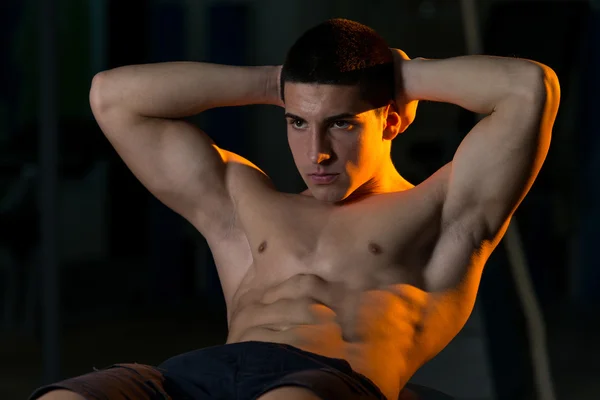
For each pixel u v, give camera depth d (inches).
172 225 268.8
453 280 92.0
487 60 90.2
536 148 89.0
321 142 88.4
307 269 91.6
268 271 93.4
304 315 87.3
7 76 299.9
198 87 96.8
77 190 324.5
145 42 281.1
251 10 279.0
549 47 214.5
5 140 271.6
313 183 90.3
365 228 92.4
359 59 88.4
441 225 92.6
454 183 91.7
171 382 80.4
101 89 98.2
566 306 254.5
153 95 97.1
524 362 139.0
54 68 145.0
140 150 98.7
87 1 290.4
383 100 90.9
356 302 88.4
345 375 76.1
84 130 262.2
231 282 98.0
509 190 90.3
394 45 296.7
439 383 134.7
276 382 73.5
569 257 266.1
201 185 98.9
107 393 74.2
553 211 263.1
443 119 274.7
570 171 265.7
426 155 199.6
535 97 87.4
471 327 149.8
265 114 284.8
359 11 293.6
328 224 93.8
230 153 102.1
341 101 87.6
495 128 89.1
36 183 234.2
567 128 265.7
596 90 262.5
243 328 89.9
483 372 137.3
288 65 89.5
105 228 325.7
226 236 99.1
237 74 96.6
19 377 193.2
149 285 270.1
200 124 277.3
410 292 90.1
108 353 211.0
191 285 271.4
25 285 250.7
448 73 90.9
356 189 95.7
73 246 324.5
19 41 300.7
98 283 284.8
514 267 133.6
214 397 79.1
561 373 190.7
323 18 287.3
